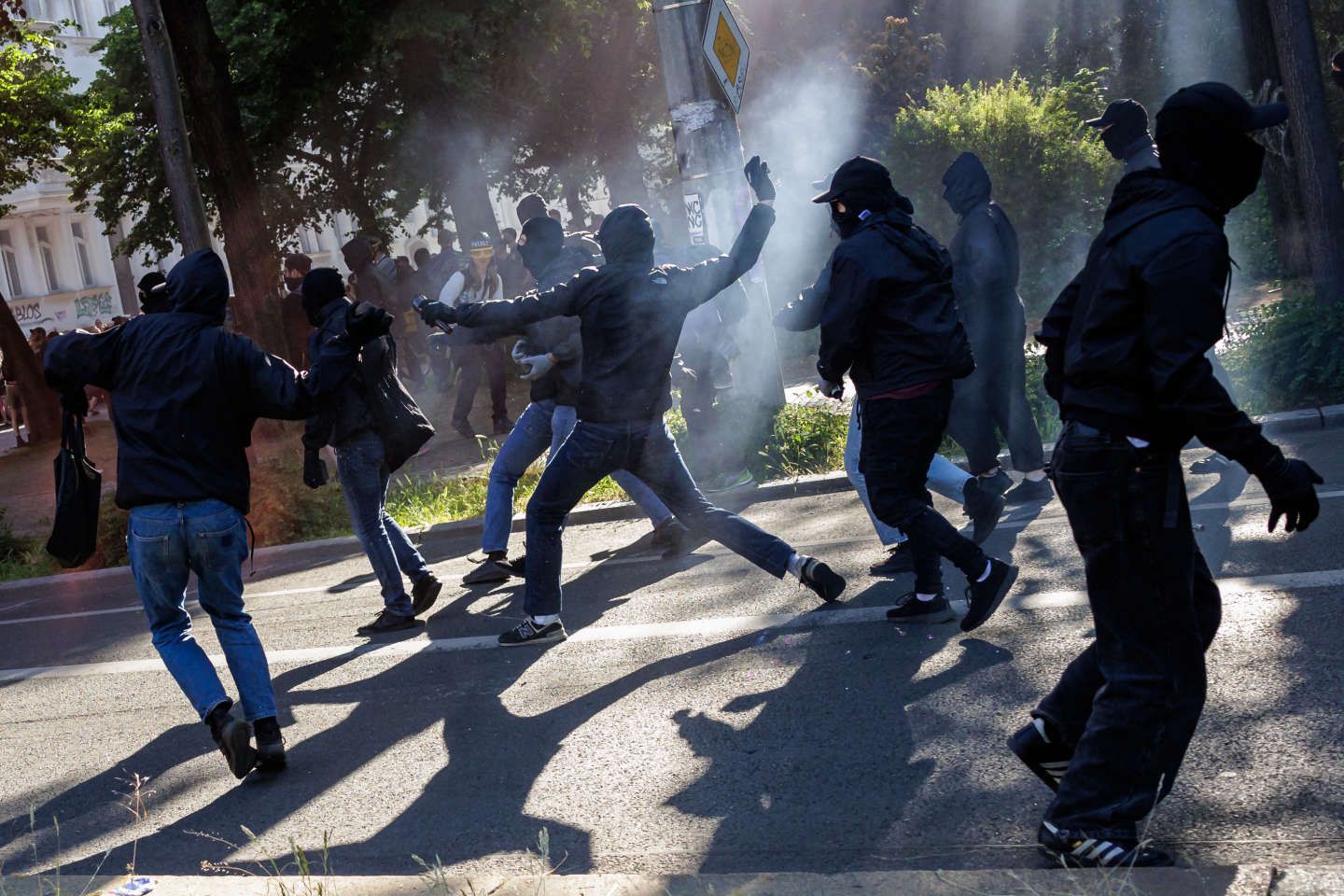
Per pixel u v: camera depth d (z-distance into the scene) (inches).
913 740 169.2
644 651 226.8
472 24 789.2
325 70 870.4
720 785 164.4
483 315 220.2
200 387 183.9
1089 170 633.0
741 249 223.8
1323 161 430.6
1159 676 121.2
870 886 120.6
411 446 265.4
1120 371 117.7
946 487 242.8
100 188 1127.0
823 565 229.6
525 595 242.5
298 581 355.9
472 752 190.4
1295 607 196.1
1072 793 124.1
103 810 189.2
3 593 420.2
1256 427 111.8
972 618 198.8
